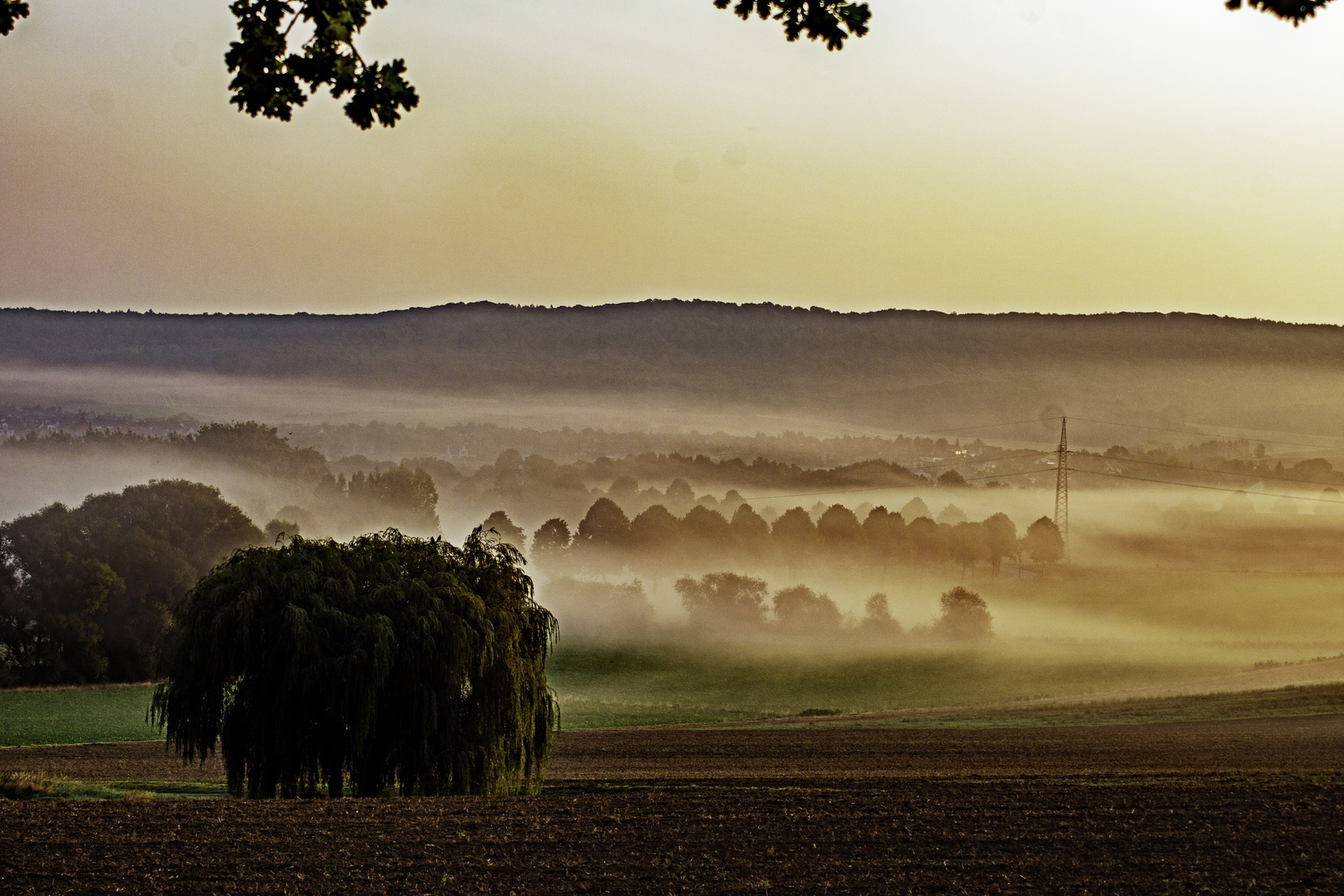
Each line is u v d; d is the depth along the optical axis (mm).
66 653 121125
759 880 26156
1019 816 34281
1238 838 30953
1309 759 62531
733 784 50781
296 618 44688
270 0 17969
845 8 17828
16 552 122625
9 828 30500
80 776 62000
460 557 52125
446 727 46281
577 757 73688
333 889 24922
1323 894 24797
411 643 46031
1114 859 28359
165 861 27156
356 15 18016
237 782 45875
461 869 26984
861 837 31000
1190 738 76562
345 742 45656
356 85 18219
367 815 33375
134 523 134000
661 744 82625
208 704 45875
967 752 72562
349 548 50188
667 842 30141
